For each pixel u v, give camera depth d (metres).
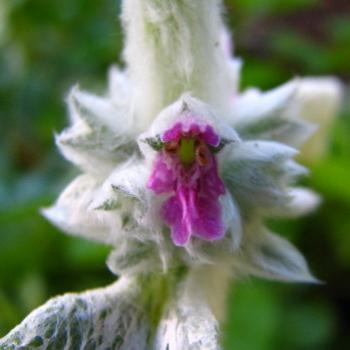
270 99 0.06
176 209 0.05
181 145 0.05
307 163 0.11
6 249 0.12
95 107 0.06
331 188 0.13
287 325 0.12
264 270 0.06
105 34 0.17
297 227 0.13
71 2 0.17
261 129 0.06
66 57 0.17
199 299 0.06
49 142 0.15
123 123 0.06
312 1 0.18
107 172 0.06
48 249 0.12
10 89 0.16
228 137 0.05
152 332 0.06
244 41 0.18
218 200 0.05
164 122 0.05
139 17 0.06
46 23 0.17
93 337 0.06
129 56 0.06
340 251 0.13
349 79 0.18
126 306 0.06
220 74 0.06
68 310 0.06
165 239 0.05
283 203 0.06
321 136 0.10
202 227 0.05
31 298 0.12
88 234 0.06
